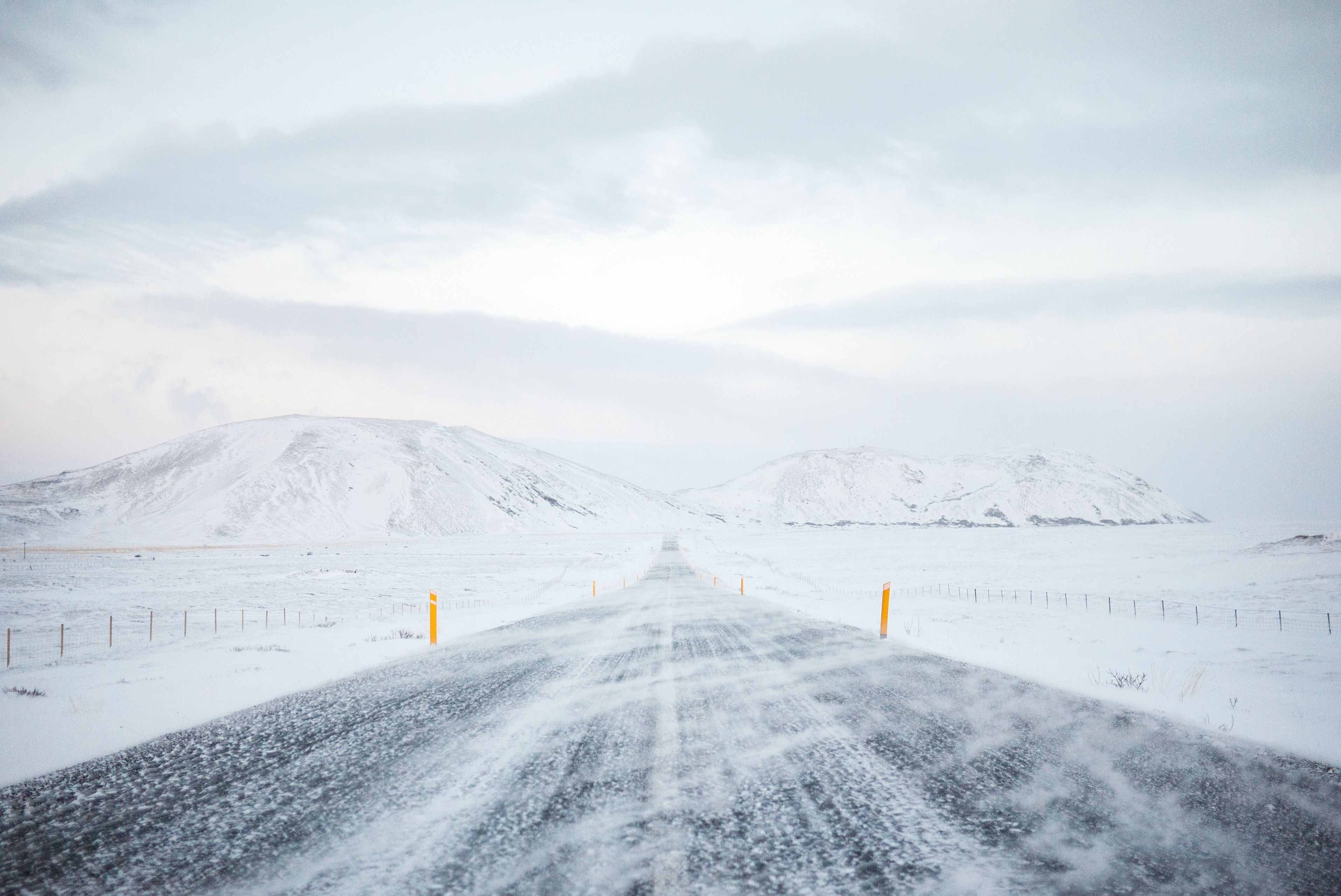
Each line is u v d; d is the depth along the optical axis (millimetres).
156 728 7387
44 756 6312
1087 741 6277
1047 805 4594
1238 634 16031
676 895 3338
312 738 6676
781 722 7020
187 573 53562
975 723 6941
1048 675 9883
